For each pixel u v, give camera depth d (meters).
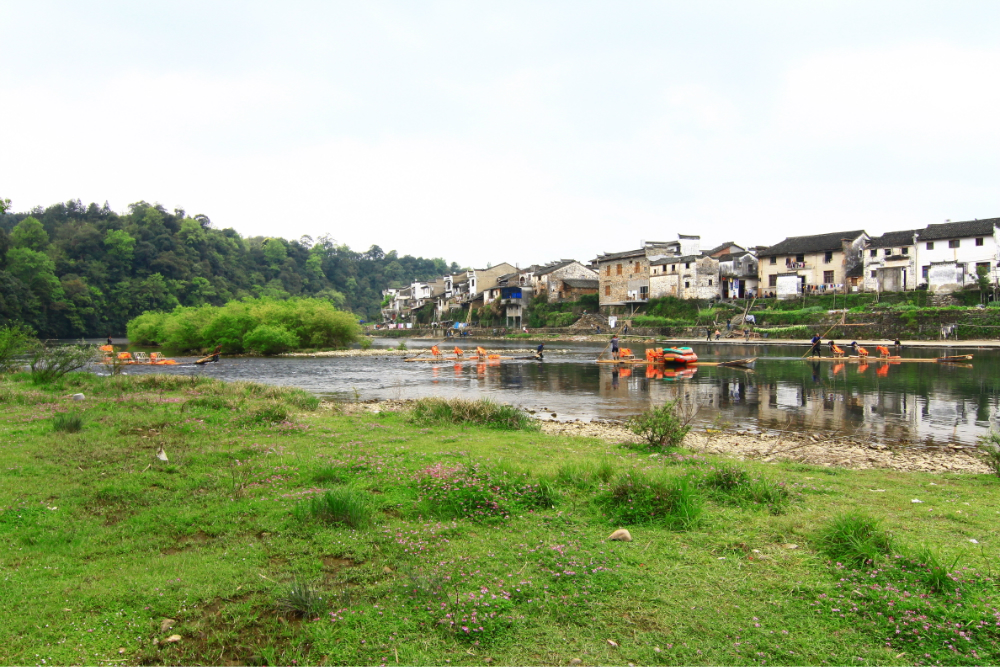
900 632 4.73
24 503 7.55
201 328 56.75
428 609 5.18
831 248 63.16
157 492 8.16
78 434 11.54
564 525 7.23
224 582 5.60
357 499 7.38
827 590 5.45
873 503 8.27
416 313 126.81
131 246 105.69
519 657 4.54
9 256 81.25
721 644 4.66
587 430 15.94
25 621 4.89
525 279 97.81
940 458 12.70
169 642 4.69
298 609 5.14
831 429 16.31
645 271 77.69
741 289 71.75
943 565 5.66
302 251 170.62
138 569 5.89
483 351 44.94
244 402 15.78
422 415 15.52
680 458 10.96
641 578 5.77
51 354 21.53
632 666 4.40
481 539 6.76
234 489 8.35
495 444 12.26
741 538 6.73
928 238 55.31
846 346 48.56
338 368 38.94
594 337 73.75
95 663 4.41
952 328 47.44
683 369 34.50
